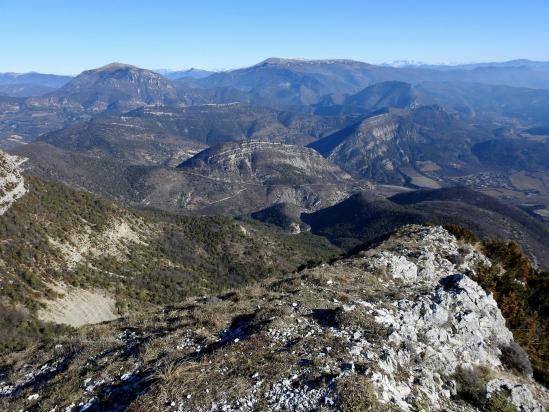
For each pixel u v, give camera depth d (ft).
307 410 47.09
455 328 79.66
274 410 47.47
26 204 229.66
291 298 80.12
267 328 65.72
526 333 97.04
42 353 76.33
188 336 69.51
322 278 92.43
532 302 114.93
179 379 53.62
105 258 242.78
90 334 82.94
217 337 68.44
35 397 59.06
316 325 68.39
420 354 67.77
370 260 106.01
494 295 105.81
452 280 97.25
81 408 54.39
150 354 63.77
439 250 126.11
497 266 128.98
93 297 203.72
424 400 56.65
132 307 209.46
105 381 59.21
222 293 100.83
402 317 76.48
